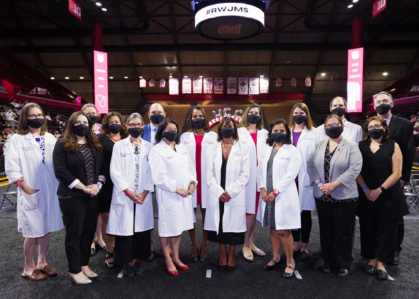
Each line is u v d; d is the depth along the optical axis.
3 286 3.04
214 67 23.84
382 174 3.19
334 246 3.24
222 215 3.42
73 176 3.00
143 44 20.72
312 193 3.72
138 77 24.52
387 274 3.15
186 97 26.83
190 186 3.41
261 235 4.60
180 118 23.92
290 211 3.21
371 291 2.90
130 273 3.27
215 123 12.23
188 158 3.54
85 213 3.15
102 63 14.92
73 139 3.05
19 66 22.61
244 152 3.41
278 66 23.69
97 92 14.82
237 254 3.91
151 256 3.70
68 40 21.62
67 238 3.06
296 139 3.90
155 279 3.20
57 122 18.34
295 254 3.80
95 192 3.09
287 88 26.14
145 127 4.20
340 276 3.19
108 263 3.50
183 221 3.38
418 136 9.07
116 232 3.19
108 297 2.83
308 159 3.42
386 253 3.14
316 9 19.28
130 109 27.83
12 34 19.48
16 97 18.53
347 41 21.61
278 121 3.36
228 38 8.70
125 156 3.26
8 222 5.22
